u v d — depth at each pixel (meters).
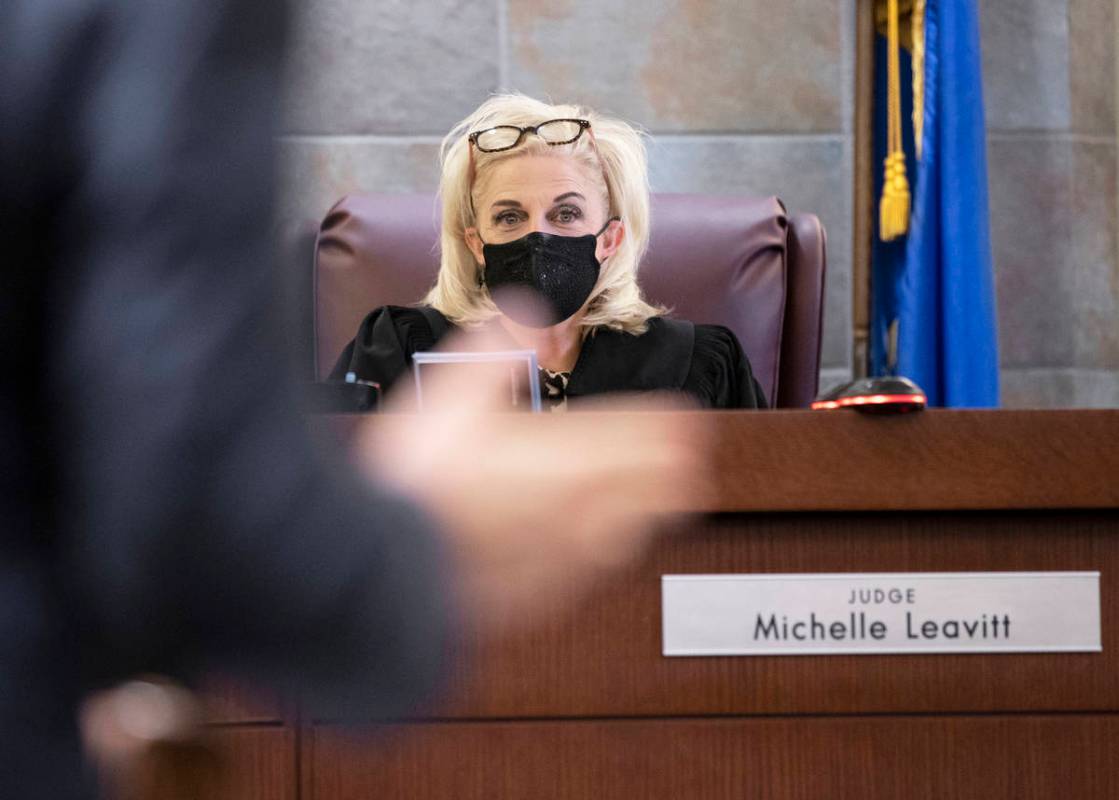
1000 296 12.71
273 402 2.03
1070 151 12.76
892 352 11.52
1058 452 4.14
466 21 12.41
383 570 2.15
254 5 2.11
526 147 7.25
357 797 4.00
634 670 4.11
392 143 12.34
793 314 8.70
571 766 4.10
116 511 1.90
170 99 1.99
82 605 2.02
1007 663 4.18
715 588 4.14
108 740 2.14
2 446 1.99
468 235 7.44
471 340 7.44
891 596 4.16
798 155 12.57
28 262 1.96
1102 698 4.18
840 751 4.14
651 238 8.49
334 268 8.48
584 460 4.04
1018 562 4.20
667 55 12.51
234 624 2.04
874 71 11.81
